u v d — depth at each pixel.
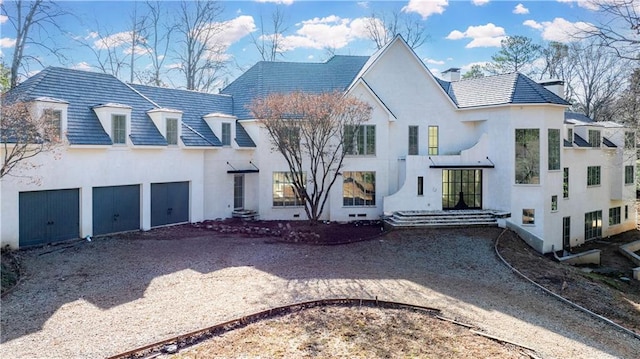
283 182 25.50
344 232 21.78
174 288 12.95
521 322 11.55
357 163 25.20
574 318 12.46
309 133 21.95
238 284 13.46
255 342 9.49
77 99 19.77
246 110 26.81
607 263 23.59
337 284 13.70
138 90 24.23
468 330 10.56
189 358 8.66
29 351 8.73
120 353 8.56
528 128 23.52
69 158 18.08
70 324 10.13
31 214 17.14
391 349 9.35
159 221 21.88
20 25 29.78
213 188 24.48
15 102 16.05
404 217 23.17
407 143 26.45
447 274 15.54
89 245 17.80
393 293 13.05
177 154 22.41
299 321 10.73
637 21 15.32
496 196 24.50
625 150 28.12
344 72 28.84
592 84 42.59
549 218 23.80
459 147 26.61
